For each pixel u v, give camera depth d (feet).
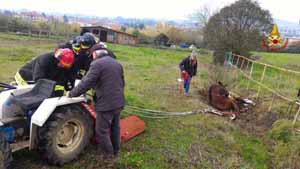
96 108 13.87
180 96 31.63
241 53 62.44
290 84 37.09
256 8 63.05
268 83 38.65
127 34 144.05
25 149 14.85
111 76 13.57
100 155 15.07
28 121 13.52
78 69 17.11
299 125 22.25
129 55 77.56
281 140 20.36
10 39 87.97
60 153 13.55
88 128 14.74
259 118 25.77
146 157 15.78
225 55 60.44
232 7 63.87
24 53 54.85
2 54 51.01
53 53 16.08
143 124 19.49
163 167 15.03
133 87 34.22
